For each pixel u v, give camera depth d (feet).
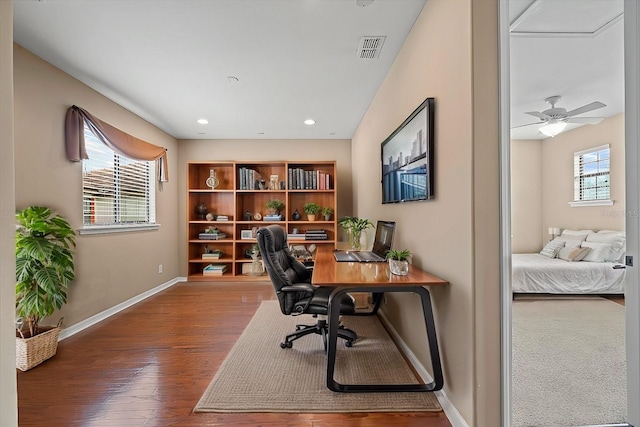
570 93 9.53
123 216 12.26
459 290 4.97
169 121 13.89
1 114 3.32
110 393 6.08
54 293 7.09
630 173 4.42
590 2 5.77
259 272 16.63
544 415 5.16
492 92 4.55
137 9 6.30
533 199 11.27
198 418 5.36
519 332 8.16
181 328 9.58
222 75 9.33
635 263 4.37
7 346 3.38
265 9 6.33
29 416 5.39
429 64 6.08
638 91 4.30
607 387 5.91
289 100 11.43
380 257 8.40
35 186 8.13
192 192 16.84
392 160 8.48
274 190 16.61
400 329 8.06
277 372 6.81
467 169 4.67
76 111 9.32
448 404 5.36
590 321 8.76
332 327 5.99
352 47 7.84
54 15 6.47
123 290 11.69
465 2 4.68
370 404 5.68
